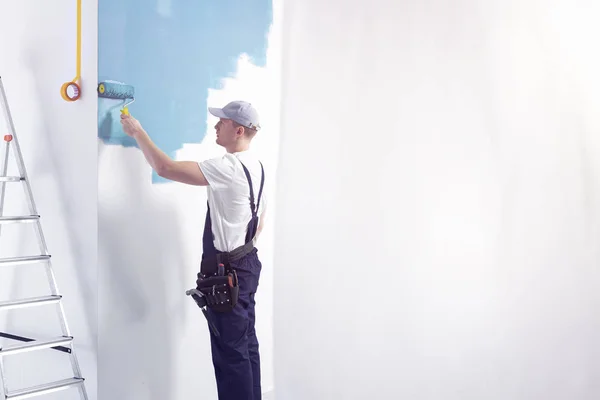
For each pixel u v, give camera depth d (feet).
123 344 9.97
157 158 9.64
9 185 10.61
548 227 12.51
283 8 12.88
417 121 12.88
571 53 12.34
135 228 10.09
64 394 10.06
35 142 10.26
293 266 13.34
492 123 12.58
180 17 10.71
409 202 12.93
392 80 13.00
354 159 13.21
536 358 12.53
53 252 10.11
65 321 9.47
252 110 10.94
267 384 13.21
